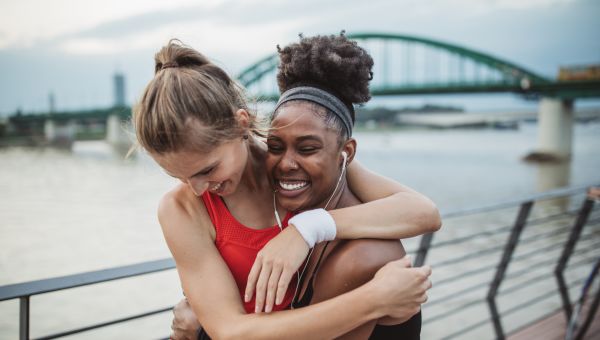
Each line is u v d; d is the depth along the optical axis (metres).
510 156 87.31
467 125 129.12
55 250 31.05
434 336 11.02
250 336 0.92
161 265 1.44
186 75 0.88
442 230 27.84
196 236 0.99
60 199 48.84
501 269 3.00
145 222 39.09
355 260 0.98
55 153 89.94
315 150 0.97
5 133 95.56
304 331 0.89
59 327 17.08
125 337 16.02
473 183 54.28
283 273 0.93
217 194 1.00
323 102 0.97
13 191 53.25
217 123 0.87
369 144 115.06
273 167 1.01
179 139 0.84
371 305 0.89
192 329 1.09
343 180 1.13
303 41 1.04
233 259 1.03
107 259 28.98
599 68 57.44
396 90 60.53
